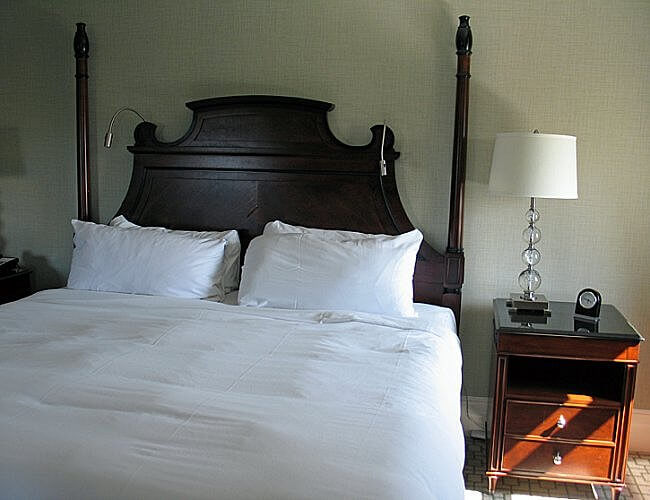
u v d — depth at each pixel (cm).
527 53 310
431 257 321
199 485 141
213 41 337
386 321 270
